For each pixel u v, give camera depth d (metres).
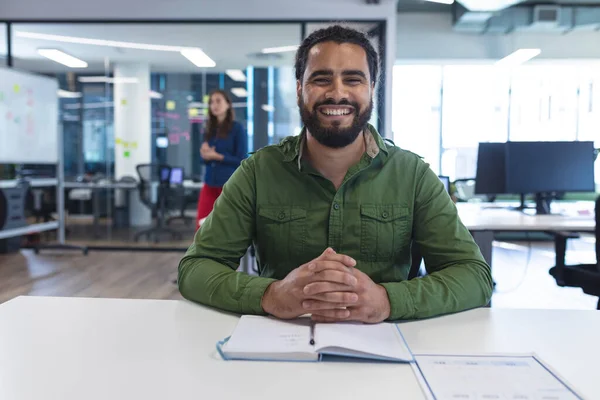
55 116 5.47
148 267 4.45
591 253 5.45
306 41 1.12
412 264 1.37
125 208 6.80
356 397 0.61
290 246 1.14
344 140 1.07
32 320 0.89
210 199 3.48
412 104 7.14
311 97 1.06
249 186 1.17
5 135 4.72
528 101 7.07
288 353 0.73
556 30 6.41
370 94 1.08
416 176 1.17
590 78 6.96
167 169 5.75
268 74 7.59
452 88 7.12
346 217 1.13
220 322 0.90
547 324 0.90
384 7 4.82
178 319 0.91
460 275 1.01
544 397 0.60
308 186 1.14
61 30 5.84
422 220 1.16
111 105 7.75
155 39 6.36
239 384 0.64
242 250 1.18
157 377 0.66
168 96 7.78
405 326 0.89
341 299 0.85
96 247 5.38
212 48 6.84
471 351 0.76
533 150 2.93
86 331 0.84
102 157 8.09
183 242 5.85
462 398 0.60
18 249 5.22
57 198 5.57
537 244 6.16
